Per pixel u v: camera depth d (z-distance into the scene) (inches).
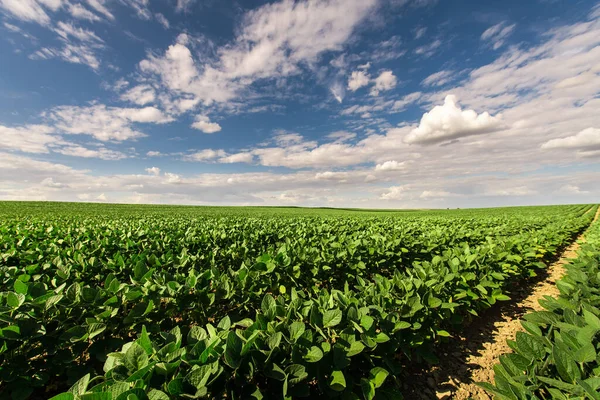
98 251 239.1
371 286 144.9
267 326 96.5
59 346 106.0
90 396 58.2
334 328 110.3
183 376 73.7
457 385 136.7
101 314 112.7
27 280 153.4
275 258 187.6
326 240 296.4
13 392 98.2
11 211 1051.9
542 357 83.9
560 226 496.4
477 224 581.0
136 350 75.4
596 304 121.3
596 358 75.4
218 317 172.7
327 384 89.5
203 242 293.7
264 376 87.6
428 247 315.0
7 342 96.8
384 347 113.3
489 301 185.9
